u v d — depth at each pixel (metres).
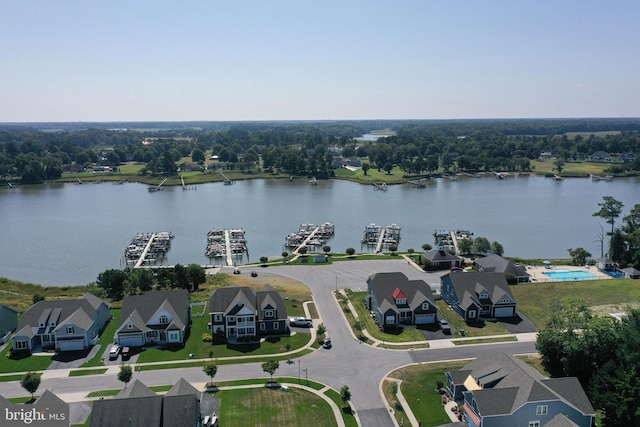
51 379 69.06
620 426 56.88
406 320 89.69
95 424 52.06
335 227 179.38
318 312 93.88
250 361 74.94
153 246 151.25
